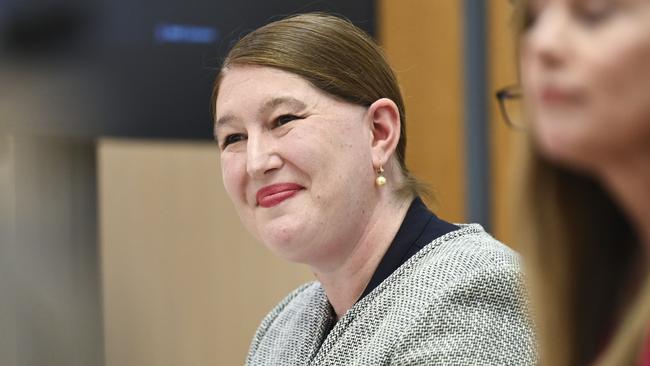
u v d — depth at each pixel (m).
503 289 4.03
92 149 8.31
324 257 4.30
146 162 9.36
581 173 1.74
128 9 8.07
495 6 8.66
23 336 8.12
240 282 9.58
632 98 1.47
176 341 9.55
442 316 3.98
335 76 4.24
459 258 4.15
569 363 1.82
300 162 4.16
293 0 8.41
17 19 7.80
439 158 8.94
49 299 8.22
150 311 9.43
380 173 4.31
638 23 1.46
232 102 4.28
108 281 9.26
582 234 1.79
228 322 9.62
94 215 8.34
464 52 8.81
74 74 7.94
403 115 4.48
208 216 9.48
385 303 4.15
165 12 8.16
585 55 1.49
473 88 8.79
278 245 4.27
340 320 4.23
